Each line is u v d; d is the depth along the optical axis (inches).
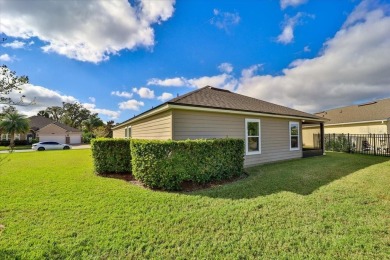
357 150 587.8
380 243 111.0
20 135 1498.5
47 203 175.0
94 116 2336.4
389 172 288.4
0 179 271.9
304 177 263.0
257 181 245.6
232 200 179.6
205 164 235.0
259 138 386.0
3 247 108.9
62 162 456.4
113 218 143.9
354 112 754.2
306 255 102.0
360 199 175.8
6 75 134.0
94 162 313.3
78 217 146.2
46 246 110.0
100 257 101.6
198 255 103.2
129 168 310.0
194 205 168.2
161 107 284.5
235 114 350.6
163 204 170.9
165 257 101.9
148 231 125.6
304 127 864.9
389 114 594.9
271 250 106.4
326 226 129.5
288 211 153.0
